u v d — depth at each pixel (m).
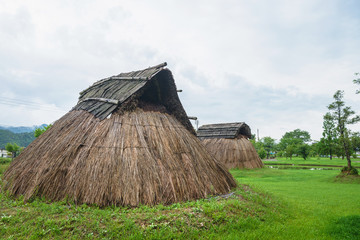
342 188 12.05
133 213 5.72
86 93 12.81
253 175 18.42
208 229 5.31
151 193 6.55
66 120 9.45
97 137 7.60
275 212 6.99
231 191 8.89
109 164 6.84
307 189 11.66
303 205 8.19
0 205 6.18
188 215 5.66
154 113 9.51
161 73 9.93
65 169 6.96
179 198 6.96
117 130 7.85
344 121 16.91
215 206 6.29
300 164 32.75
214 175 8.80
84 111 9.62
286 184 13.57
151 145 7.95
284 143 60.34
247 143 24.48
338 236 5.44
